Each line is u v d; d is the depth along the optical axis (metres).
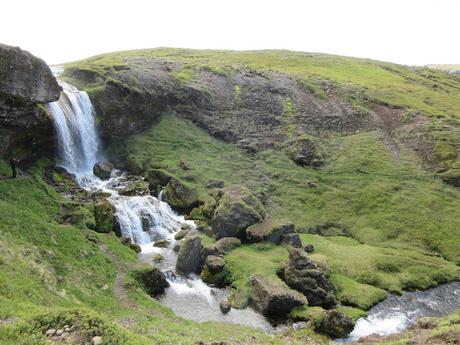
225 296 41.34
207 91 87.50
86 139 64.75
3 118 47.16
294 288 41.97
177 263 45.09
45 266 33.06
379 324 39.47
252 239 50.50
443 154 75.31
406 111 92.19
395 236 58.69
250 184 66.50
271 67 116.25
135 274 38.88
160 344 24.64
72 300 30.81
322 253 51.78
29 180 48.03
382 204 64.44
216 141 78.38
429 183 69.62
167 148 72.50
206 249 46.78
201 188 62.31
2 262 29.78
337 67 132.88
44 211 43.94
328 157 76.50
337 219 62.34
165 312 35.00
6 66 45.25
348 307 42.16
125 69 80.56
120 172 66.69
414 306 43.53
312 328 36.50
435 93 114.31
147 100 76.50
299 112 88.75
